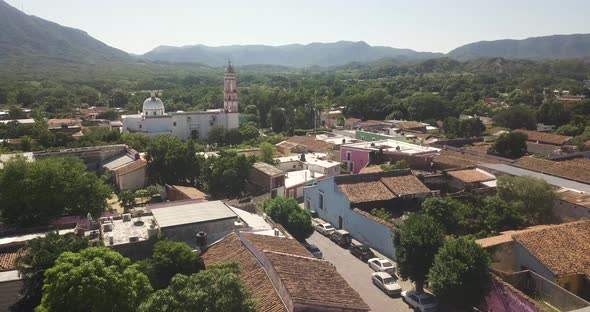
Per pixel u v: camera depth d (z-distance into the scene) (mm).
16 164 45625
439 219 43406
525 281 33688
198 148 86688
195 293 20469
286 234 36531
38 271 27266
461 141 91062
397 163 64250
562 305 30984
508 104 158500
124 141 82250
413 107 143500
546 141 87312
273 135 115375
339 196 51125
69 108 167625
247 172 63906
